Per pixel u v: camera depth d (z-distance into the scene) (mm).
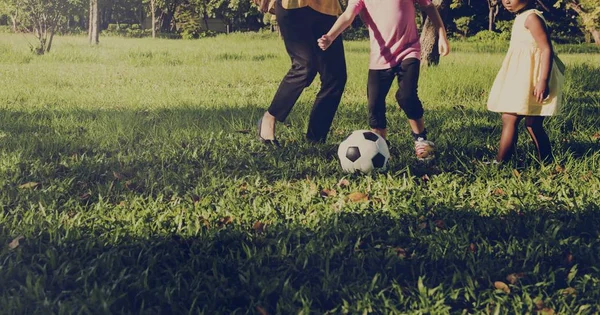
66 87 13227
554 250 4008
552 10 49531
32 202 4996
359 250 3971
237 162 6359
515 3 5996
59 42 32219
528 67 5926
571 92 12328
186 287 3480
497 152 6922
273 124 7078
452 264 3766
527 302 3328
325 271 3652
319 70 6945
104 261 3717
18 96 11586
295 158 6449
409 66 6289
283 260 3840
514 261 3889
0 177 5719
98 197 5180
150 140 7480
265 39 43375
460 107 10508
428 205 4910
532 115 5977
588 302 3367
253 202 4984
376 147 5930
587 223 4531
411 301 3355
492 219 4590
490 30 47219
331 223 4414
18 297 3260
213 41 39688
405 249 4035
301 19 6699
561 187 5395
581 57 23625
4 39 33438
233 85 14070
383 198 5094
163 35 56875
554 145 7062
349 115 9406
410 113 6414
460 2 50375
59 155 6715
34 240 4109
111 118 8820
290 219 4590
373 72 6441
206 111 9625
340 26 6195
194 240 4160
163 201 5188
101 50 25266
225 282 3541
